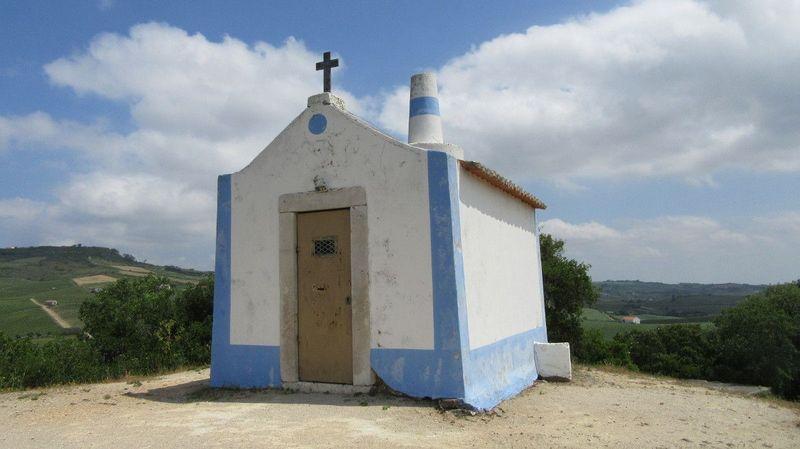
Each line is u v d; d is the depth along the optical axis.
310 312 8.37
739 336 24.86
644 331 27.38
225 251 9.10
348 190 8.20
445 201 7.60
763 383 24.08
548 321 20.09
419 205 7.74
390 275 7.80
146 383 10.40
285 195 8.69
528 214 11.80
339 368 8.09
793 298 26.08
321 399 7.68
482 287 8.59
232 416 6.86
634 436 6.59
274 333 8.53
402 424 6.44
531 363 10.76
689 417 7.91
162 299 17.94
